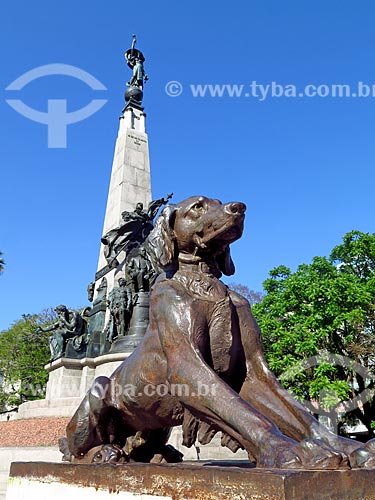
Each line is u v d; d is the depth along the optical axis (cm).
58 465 325
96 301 1739
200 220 348
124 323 1508
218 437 861
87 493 288
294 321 1998
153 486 241
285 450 232
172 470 232
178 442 824
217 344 325
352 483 204
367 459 222
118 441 357
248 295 3044
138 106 2097
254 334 344
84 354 1691
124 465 265
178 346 312
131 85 2170
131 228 1633
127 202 1844
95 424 345
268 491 189
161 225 365
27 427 1309
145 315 1514
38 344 3522
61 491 315
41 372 3400
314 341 1886
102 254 1880
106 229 1877
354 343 1962
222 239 350
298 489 188
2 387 3625
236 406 270
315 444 225
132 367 339
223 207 343
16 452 895
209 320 329
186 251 358
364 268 2225
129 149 1952
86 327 1831
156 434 363
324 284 1955
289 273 2195
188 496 221
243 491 199
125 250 1658
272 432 251
